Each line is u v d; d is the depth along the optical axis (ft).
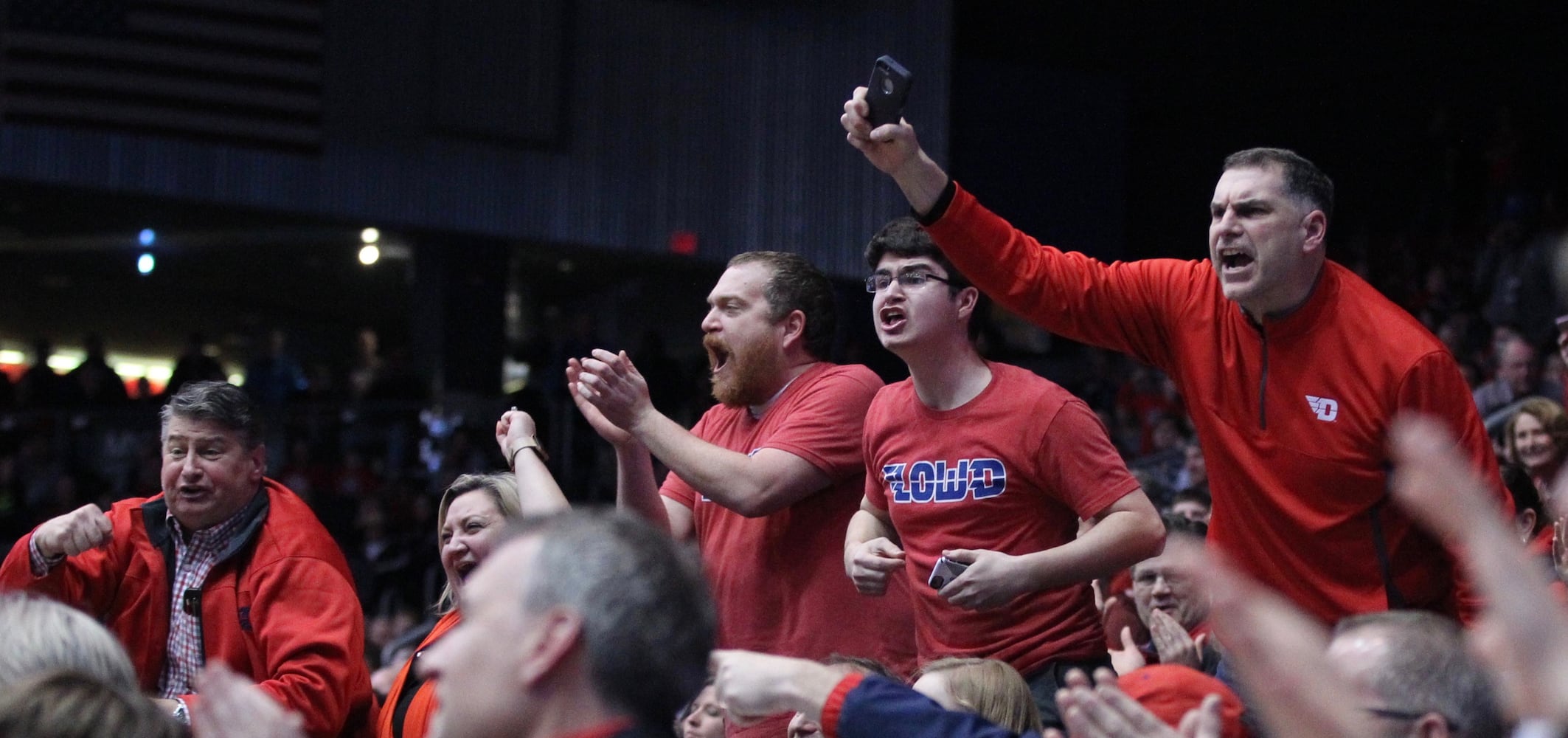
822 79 56.90
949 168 59.93
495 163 53.11
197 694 13.39
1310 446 12.08
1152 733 7.94
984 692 11.18
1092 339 13.15
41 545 13.82
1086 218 65.31
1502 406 29.91
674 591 6.75
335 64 51.13
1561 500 7.47
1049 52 69.31
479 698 6.59
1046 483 12.70
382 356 64.64
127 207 53.31
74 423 47.78
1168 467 36.27
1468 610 11.57
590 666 6.57
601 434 13.92
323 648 13.78
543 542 6.84
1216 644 13.99
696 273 58.29
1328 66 68.33
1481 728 8.02
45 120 47.57
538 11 53.62
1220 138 71.00
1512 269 39.40
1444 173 61.98
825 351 14.69
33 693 7.60
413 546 42.32
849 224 56.49
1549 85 62.75
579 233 54.03
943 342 12.98
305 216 50.85
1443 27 65.41
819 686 9.12
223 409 14.28
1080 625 12.92
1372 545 12.01
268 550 14.21
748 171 56.13
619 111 54.70
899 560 12.24
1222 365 12.55
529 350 51.47
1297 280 12.01
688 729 14.20
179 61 49.16
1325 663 6.44
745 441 14.42
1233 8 69.62
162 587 14.42
